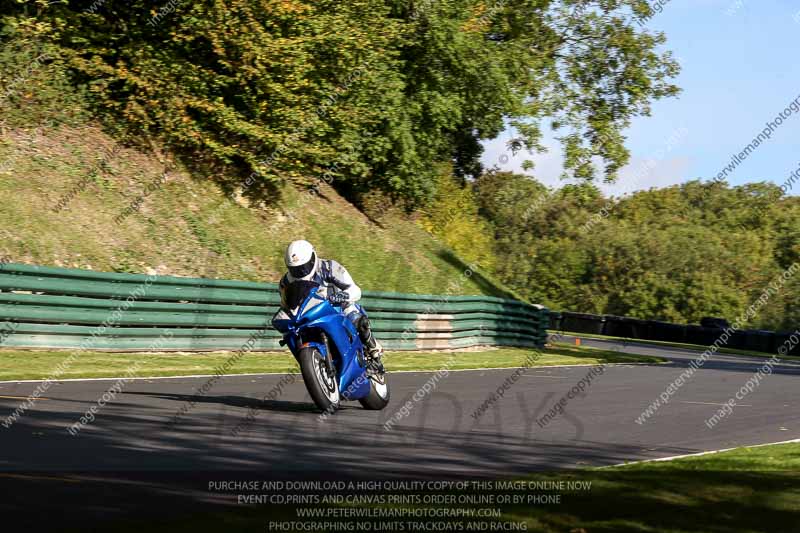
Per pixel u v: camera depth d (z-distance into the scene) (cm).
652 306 13362
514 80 6731
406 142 5738
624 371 4375
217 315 3775
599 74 7550
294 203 5553
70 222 4069
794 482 1395
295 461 1502
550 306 13800
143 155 4856
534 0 6925
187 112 5106
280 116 5059
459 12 6228
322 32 5156
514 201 14325
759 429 2331
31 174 4188
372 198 6506
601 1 7375
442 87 6109
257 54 4797
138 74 4831
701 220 16312
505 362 4469
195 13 4769
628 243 13825
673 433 2177
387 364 3841
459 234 8006
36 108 4519
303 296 2108
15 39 4556
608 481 1359
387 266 5753
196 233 4641
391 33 5572
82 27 4894
